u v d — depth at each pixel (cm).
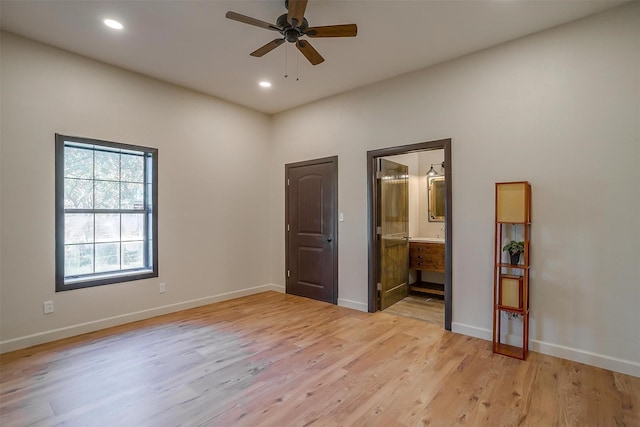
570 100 274
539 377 244
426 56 332
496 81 311
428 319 379
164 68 361
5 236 290
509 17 266
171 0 245
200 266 434
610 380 240
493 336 290
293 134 494
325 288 454
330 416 198
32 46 302
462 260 333
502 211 289
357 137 417
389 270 437
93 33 291
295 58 338
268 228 526
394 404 211
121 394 222
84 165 346
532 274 291
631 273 250
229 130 468
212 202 448
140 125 376
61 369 257
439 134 347
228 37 298
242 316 390
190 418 196
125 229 377
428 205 552
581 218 269
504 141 307
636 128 248
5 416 198
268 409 205
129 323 363
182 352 288
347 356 281
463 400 215
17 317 295
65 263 332
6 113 290
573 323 273
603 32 259
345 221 430
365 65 352
